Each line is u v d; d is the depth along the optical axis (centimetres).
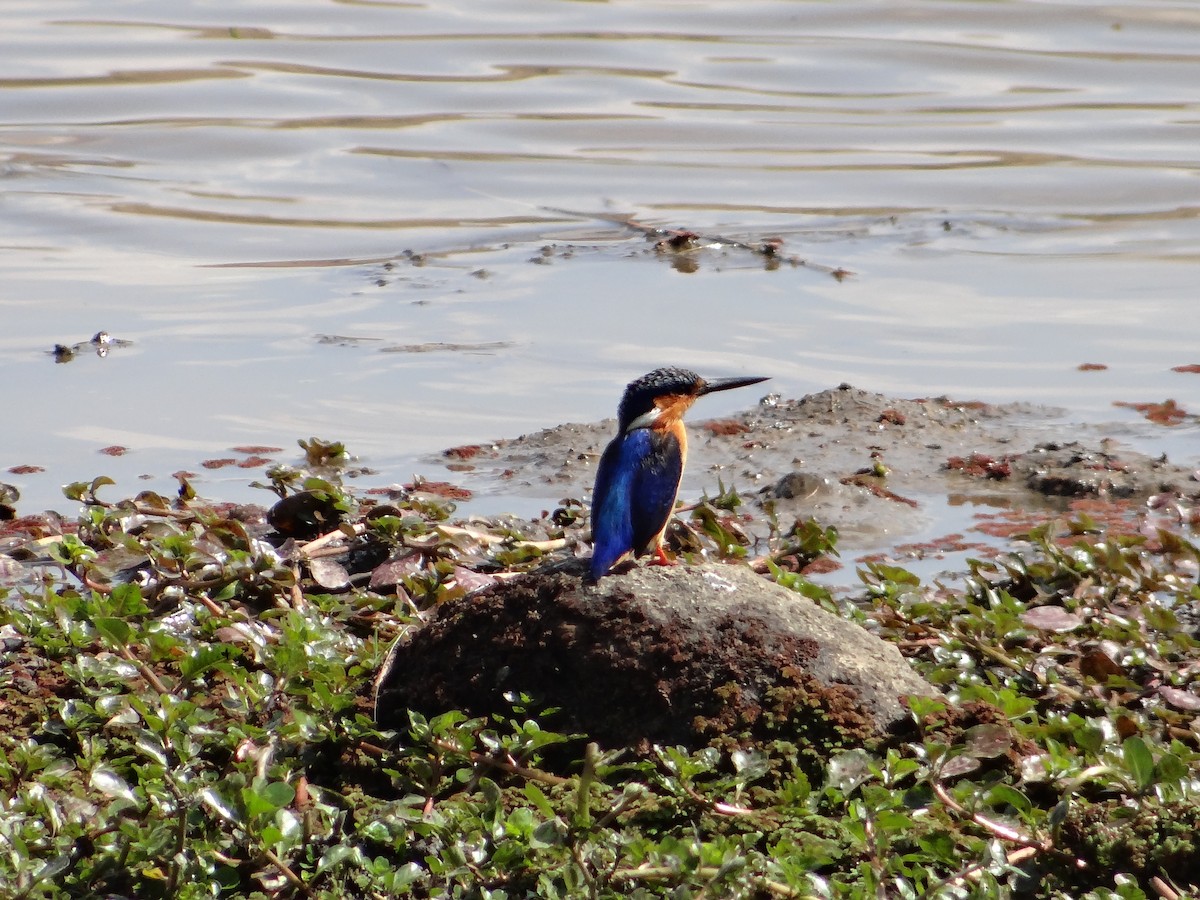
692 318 1599
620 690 720
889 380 1434
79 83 2517
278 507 1081
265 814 593
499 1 3159
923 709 665
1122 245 1858
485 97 2472
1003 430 1318
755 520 1146
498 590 766
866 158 2189
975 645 841
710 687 710
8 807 657
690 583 749
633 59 2678
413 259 1822
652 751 700
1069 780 645
